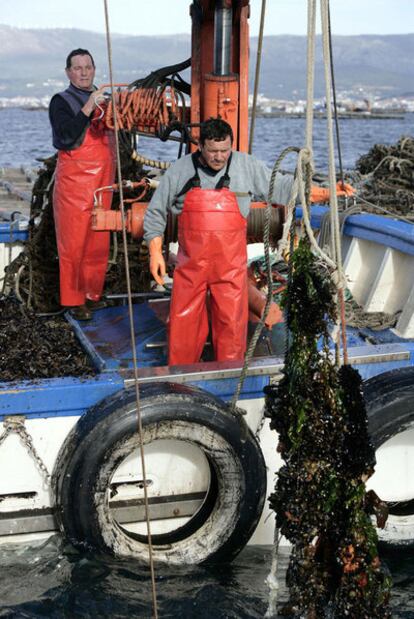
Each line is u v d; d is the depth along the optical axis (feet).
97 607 11.14
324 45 8.77
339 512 9.52
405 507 13.32
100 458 11.23
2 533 12.09
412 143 27.17
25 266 17.24
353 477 9.43
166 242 14.17
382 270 17.24
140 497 12.49
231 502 11.93
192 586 11.68
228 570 12.13
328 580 9.70
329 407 9.46
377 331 16.07
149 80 15.34
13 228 19.25
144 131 15.64
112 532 11.69
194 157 12.62
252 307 14.75
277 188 12.89
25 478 11.96
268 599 11.48
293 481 9.54
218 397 12.05
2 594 11.32
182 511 12.66
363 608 9.41
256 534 12.84
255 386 12.63
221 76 14.71
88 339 14.90
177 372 12.38
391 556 12.88
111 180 15.72
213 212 12.30
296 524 9.52
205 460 12.56
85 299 16.37
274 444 12.91
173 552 12.00
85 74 15.24
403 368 12.85
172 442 12.32
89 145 15.19
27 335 15.06
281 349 13.87
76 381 12.03
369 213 19.42
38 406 11.69
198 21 15.43
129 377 12.21
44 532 12.32
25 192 36.09
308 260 9.58
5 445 11.75
